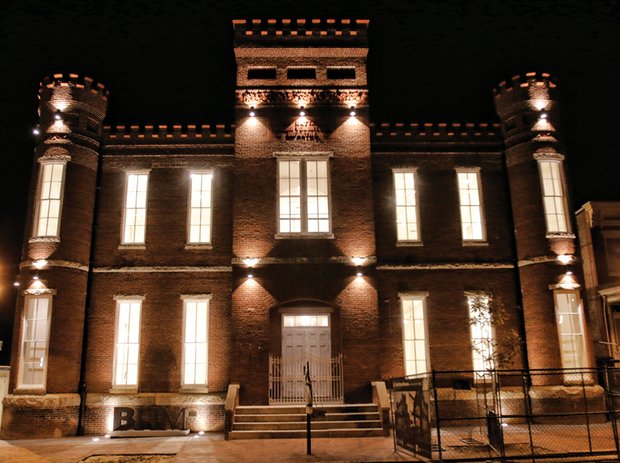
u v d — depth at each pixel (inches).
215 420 777.6
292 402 761.6
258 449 601.3
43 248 786.8
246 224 808.9
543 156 846.5
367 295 792.3
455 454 538.9
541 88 871.1
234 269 794.8
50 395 743.7
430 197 869.2
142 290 822.5
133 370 800.3
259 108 850.1
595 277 984.3
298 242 805.2
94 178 847.1
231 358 767.7
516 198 858.1
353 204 820.6
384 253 843.4
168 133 871.7
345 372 765.9
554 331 796.0
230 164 866.1
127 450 619.8
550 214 839.7
